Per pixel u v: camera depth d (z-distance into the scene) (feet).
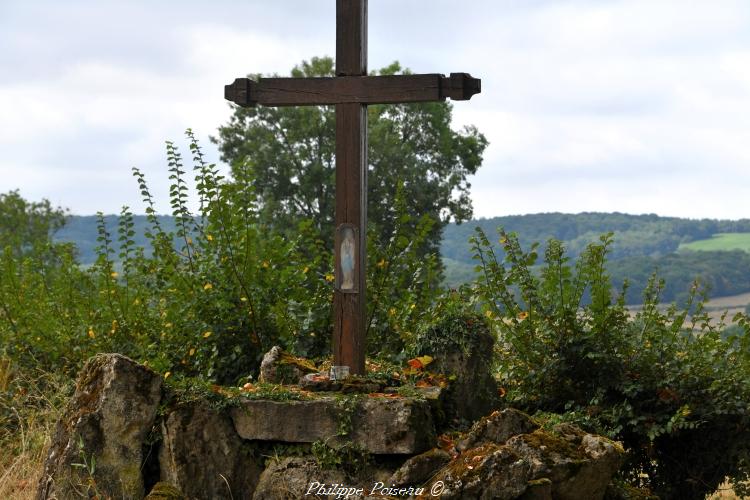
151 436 20.65
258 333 28.27
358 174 22.74
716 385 23.54
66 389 28.84
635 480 24.82
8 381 30.07
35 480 22.79
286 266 29.30
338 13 22.99
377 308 28.71
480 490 18.38
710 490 24.59
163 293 30.86
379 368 24.04
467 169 140.87
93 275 33.14
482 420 20.35
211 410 20.79
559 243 25.95
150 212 30.89
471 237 26.30
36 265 35.27
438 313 27.14
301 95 23.18
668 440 24.57
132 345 30.07
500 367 25.80
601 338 24.48
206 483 20.35
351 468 20.20
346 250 22.74
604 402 24.44
